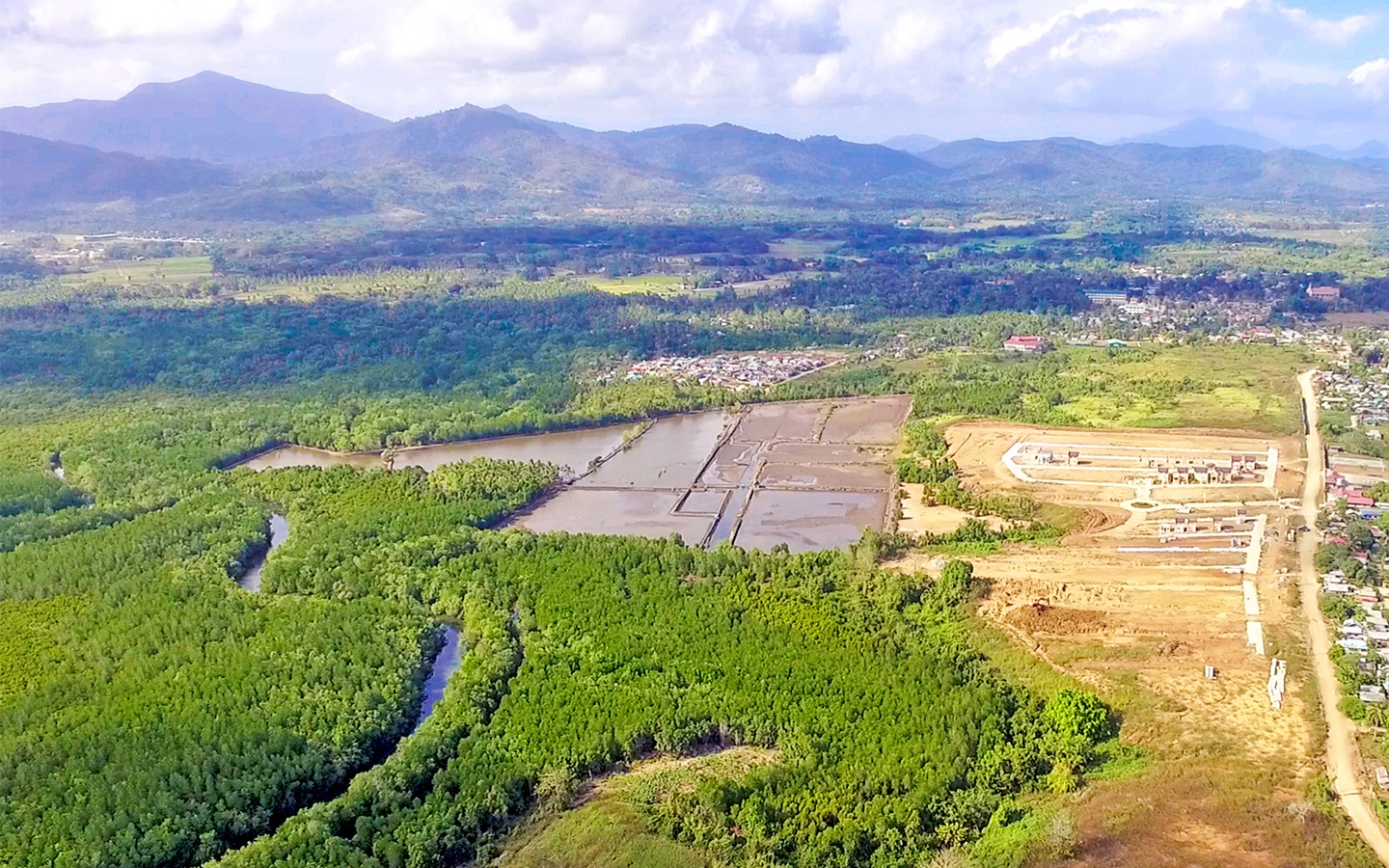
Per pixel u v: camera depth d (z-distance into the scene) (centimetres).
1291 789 14800
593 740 16662
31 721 17275
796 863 14050
